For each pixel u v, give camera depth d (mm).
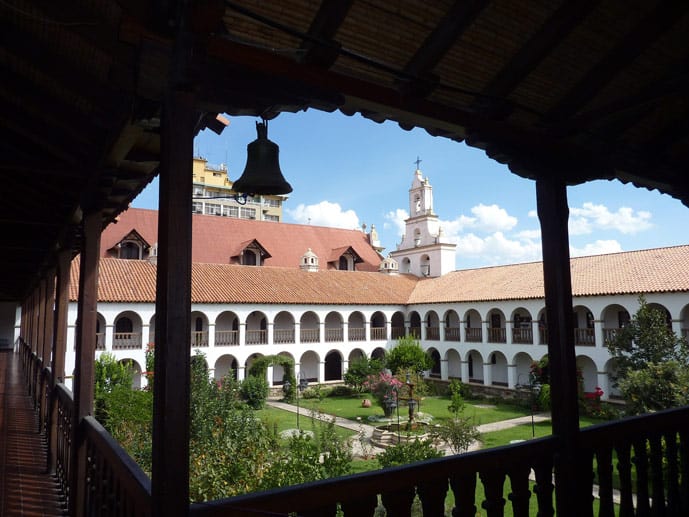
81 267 5367
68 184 5613
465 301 35562
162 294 2502
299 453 10336
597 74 3959
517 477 3586
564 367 3910
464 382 35625
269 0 3129
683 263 26641
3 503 5812
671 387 16625
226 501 2584
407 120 3541
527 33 3793
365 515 2961
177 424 2422
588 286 29062
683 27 4039
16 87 4121
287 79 2859
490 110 3840
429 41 3467
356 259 45062
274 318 35312
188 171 2545
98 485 4191
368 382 31125
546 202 4098
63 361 7949
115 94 3582
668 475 4582
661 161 4754
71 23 3021
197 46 2512
